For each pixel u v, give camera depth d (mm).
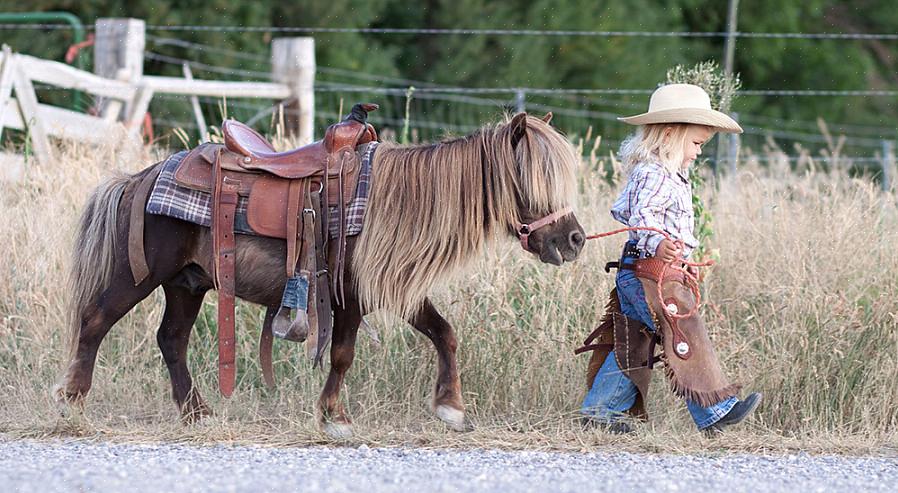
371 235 9336
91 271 9852
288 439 9492
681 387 9148
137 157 13500
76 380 9781
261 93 18812
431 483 7285
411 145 9648
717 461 8312
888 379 10320
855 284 11242
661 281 9102
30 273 11664
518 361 10758
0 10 28594
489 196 9289
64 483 7191
